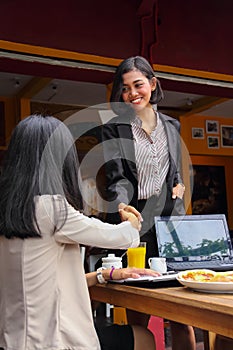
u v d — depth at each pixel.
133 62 1.96
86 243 1.48
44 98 7.42
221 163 10.50
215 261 1.97
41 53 3.93
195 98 7.75
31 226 1.41
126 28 4.33
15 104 7.27
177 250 1.99
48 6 3.98
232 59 4.91
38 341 1.38
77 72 4.26
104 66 4.22
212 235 2.08
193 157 10.08
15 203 1.42
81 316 1.44
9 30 3.81
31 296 1.41
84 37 4.12
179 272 1.66
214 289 1.33
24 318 1.41
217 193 10.39
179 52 4.59
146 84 1.94
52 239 1.44
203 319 1.23
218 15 4.88
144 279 1.51
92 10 4.18
